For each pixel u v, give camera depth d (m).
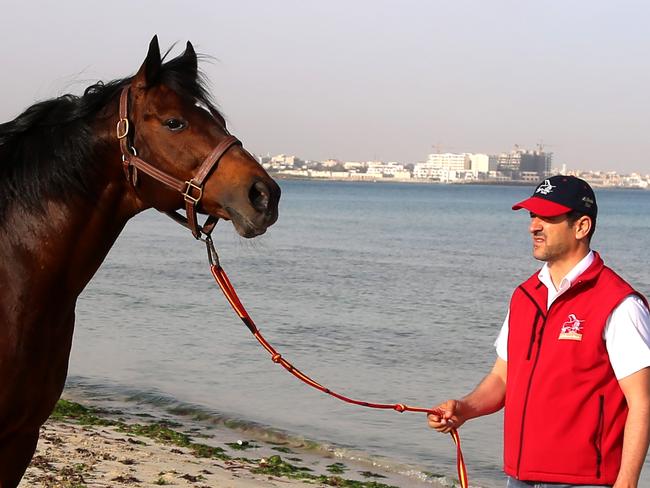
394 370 13.41
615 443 3.79
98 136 4.05
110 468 7.70
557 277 3.96
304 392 11.90
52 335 4.02
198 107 4.05
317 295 22.27
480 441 9.91
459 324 18.12
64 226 4.01
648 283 26.67
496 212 89.38
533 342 3.91
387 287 24.36
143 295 21.50
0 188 4.07
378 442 9.71
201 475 7.79
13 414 3.93
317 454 9.32
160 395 11.52
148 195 4.07
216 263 4.19
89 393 11.56
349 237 46.53
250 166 3.97
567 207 3.84
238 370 13.15
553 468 3.82
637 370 3.67
